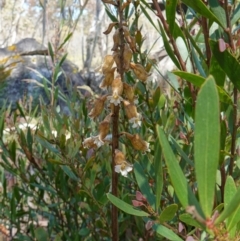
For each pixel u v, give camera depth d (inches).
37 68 126.4
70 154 20.9
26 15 268.5
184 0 14.4
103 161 24.5
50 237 26.5
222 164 18.0
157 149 13.5
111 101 16.9
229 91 22.6
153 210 14.8
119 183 25.0
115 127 17.8
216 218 9.2
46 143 21.8
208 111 9.0
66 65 114.0
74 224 28.4
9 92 126.4
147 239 20.9
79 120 25.0
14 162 27.7
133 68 17.5
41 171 27.6
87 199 23.2
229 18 15.8
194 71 20.0
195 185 20.7
